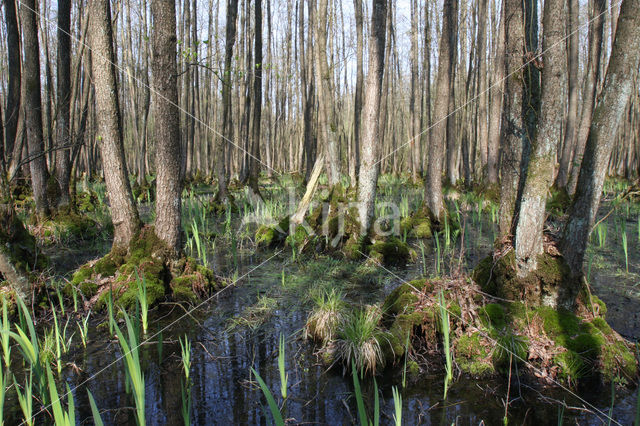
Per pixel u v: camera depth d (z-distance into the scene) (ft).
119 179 19.24
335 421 10.67
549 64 12.73
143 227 19.92
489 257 15.89
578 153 42.34
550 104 12.87
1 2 23.93
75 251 26.63
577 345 12.55
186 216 36.52
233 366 13.35
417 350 14.07
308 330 15.30
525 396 11.66
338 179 30.48
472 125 72.38
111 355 13.94
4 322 11.91
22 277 16.33
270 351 14.37
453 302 14.53
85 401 11.44
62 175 30.35
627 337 14.17
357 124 46.98
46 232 27.91
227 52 39.37
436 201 33.35
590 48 48.14
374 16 23.81
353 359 12.69
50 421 10.59
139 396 9.37
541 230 13.61
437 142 32.65
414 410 11.13
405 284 16.06
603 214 38.86
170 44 18.35
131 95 56.54
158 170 19.22
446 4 30.45
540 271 13.64
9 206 16.88
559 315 13.44
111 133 18.93
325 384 12.43
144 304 15.47
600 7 43.93
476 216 38.99
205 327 16.24
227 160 68.64
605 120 12.51
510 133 15.43
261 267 24.52
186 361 12.41
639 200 43.96
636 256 24.58
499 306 14.02
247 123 61.77
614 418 10.56
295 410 11.16
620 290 19.02
